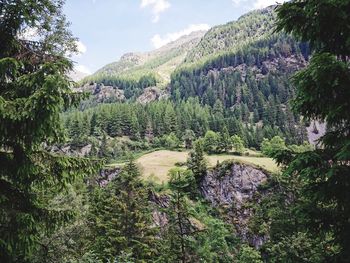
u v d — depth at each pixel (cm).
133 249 2856
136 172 3422
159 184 7831
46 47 952
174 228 2167
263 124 19612
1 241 754
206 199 8062
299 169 742
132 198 3150
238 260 4191
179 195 2206
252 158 10988
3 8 840
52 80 720
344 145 666
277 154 815
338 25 739
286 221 2300
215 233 4422
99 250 2762
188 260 2141
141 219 3064
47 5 923
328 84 684
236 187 8012
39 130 775
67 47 1234
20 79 775
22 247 810
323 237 819
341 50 782
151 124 16638
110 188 3797
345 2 660
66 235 1978
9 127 779
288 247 2025
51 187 939
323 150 757
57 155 904
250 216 7438
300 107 802
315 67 654
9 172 836
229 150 12544
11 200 839
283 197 2564
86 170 912
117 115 16412
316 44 807
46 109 741
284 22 784
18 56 882
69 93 799
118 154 13575
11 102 736
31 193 898
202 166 8444
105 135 14675
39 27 980
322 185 748
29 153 838
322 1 676
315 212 763
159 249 2869
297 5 784
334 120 757
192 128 16712
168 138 14425
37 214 860
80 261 1596
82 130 14875
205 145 12644
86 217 2400
